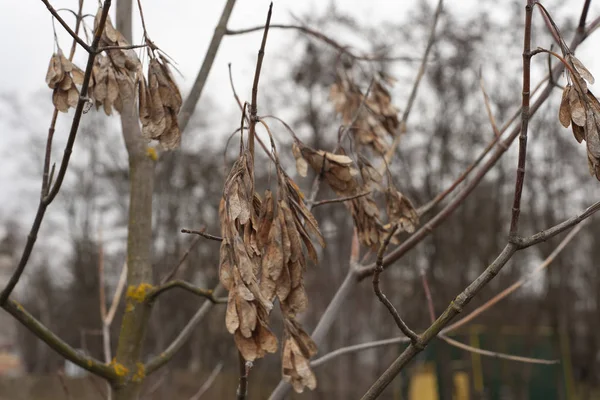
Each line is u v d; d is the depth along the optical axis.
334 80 3.24
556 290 15.97
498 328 14.52
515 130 2.62
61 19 1.81
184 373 18.05
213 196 14.00
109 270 21.88
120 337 2.61
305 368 1.64
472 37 14.12
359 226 2.42
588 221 16.83
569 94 1.60
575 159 16.41
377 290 1.61
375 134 3.06
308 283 15.05
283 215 1.61
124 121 2.84
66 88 2.10
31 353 24.25
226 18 3.05
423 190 15.55
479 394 13.45
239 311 1.48
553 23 1.65
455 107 15.86
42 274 24.12
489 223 16.12
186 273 10.49
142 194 2.79
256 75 1.60
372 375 16.56
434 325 1.61
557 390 14.98
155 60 1.97
